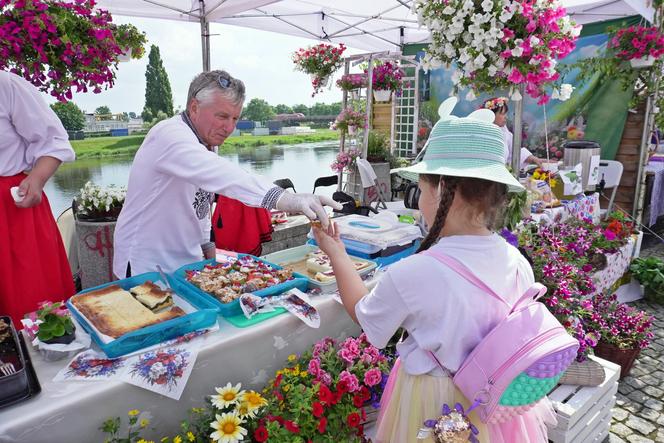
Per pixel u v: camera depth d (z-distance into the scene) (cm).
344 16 604
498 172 101
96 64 243
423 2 258
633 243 426
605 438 242
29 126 195
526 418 119
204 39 438
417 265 101
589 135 553
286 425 135
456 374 100
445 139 107
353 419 147
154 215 177
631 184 530
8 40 208
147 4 415
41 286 208
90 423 113
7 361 114
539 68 238
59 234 229
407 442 111
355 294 125
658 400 276
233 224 313
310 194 139
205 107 164
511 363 93
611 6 506
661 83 494
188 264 181
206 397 137
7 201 195
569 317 238
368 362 165
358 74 627
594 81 534
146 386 119
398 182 712
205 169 150
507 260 108
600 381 215
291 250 219
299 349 165
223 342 137
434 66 272
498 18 231
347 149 662
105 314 139
